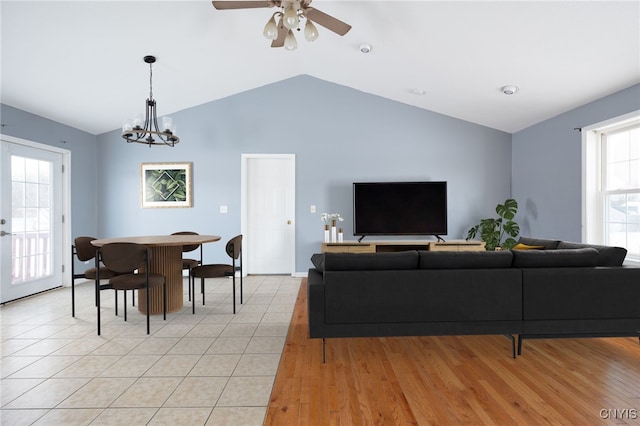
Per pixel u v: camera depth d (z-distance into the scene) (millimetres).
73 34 3297
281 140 5582
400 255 2619
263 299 4258
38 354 2660
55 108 4492
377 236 5578
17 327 3258
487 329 2584
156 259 3658
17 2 2818
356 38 4008
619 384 2182
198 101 5457
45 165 4703
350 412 1893
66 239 5016
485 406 1942
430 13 3232
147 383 2215
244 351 2717
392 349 2768
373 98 5598
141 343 2873
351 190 5590
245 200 5602
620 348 2766
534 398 2021
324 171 5590
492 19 3129
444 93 4895
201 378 2281
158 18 3363
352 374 2336
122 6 3102
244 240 5598
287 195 5699
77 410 1916
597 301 2604
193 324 3344
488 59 3775
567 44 3213
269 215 5707
